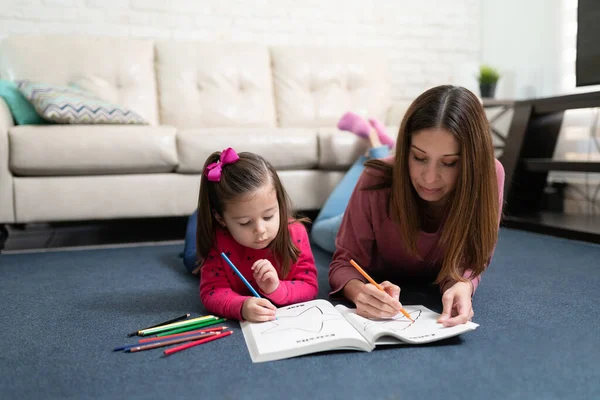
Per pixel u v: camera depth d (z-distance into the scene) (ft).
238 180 3.19
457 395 2.29
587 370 2.55
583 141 8.24
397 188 3.52
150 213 6.58
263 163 3.38
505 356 2.73
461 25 10.80
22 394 2.39
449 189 3.32
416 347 2.86
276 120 8.90
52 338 3.17
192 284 4.51
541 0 9.29
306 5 9.86
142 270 5.10
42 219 6.22
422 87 10.64
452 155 3.14
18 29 8.53
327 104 8.99
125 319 3.53
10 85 6.79
